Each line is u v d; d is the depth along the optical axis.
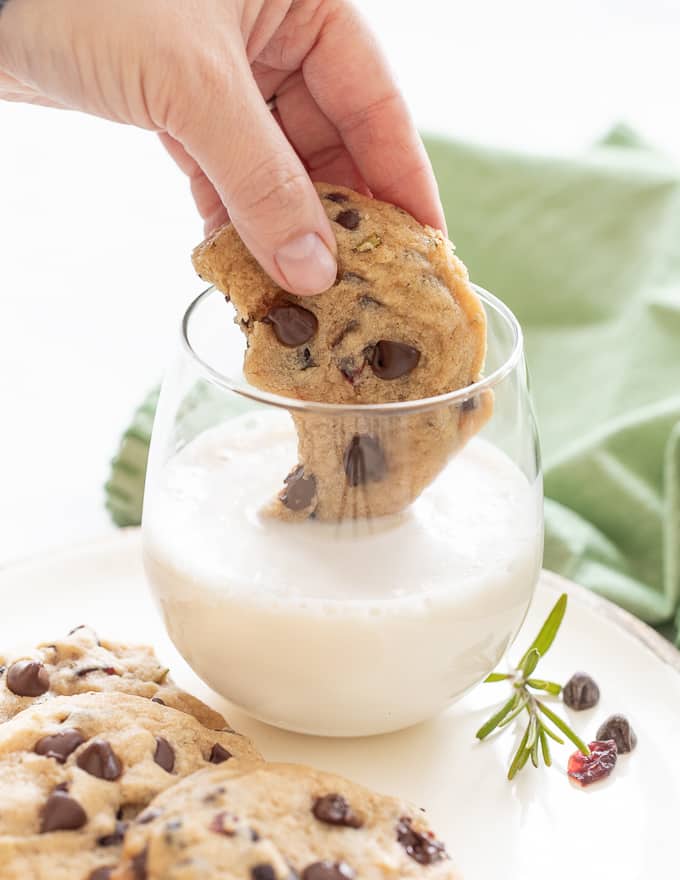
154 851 0.43
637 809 0.49
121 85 0.48
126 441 0.67
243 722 0.52
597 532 0.67
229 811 0.44
